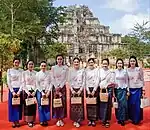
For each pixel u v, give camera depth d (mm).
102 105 3967
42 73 4035
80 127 3932
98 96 4004
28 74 4027
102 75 4008
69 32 35594
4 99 6414
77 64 4016
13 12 14133
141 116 4125
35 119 4211
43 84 4023
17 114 3967
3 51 5789
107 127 3924
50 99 4059
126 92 4066
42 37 19500
